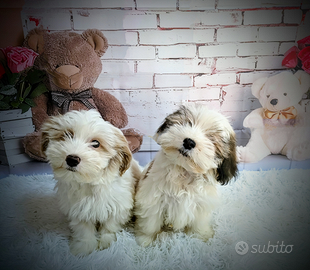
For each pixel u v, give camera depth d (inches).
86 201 47.6
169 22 68.6
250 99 75.2
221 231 53.7
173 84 76.5
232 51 71.3
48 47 67.7
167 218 52.0
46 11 66.4
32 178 72.8
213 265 45.8
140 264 46.2
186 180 47.2
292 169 75.9
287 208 60.8
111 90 76.4
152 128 80.3
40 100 73.2
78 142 41.8
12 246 48.7
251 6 65.1
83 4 66.1
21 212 59.2
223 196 64.9
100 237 52.2
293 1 63.7
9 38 67.5
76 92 73.8
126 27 69.2
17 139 74.6
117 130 47.5
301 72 69.6
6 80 69.0
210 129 44.7
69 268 44.6
